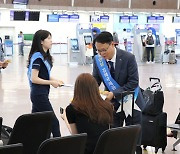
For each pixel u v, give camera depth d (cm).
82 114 333
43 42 480
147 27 2127
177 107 830
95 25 2562
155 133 532
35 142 367
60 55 2534
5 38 2575
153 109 532
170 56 1959
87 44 1822
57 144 282
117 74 424
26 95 965
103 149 307
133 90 422
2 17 2609
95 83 338
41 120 362
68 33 2728
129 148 325
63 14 2292
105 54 419
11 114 752
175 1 2061
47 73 486
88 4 1966
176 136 541
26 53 2606
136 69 425
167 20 2725
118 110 426
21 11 2109
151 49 2003
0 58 1574
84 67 1684
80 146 296
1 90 1035
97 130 333
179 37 2448
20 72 1449
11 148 257
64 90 1049
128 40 2175
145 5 2034
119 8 2003
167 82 1228
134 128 320
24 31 2666
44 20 2684
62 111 403
